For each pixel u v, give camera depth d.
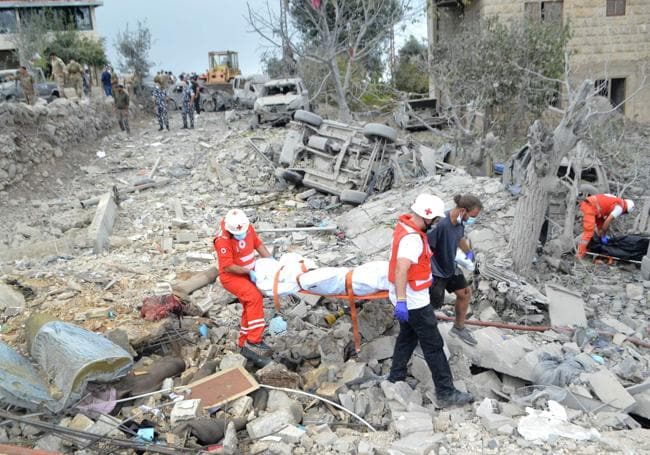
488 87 15.46
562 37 16.22
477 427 4.59
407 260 4.59
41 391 4.57
